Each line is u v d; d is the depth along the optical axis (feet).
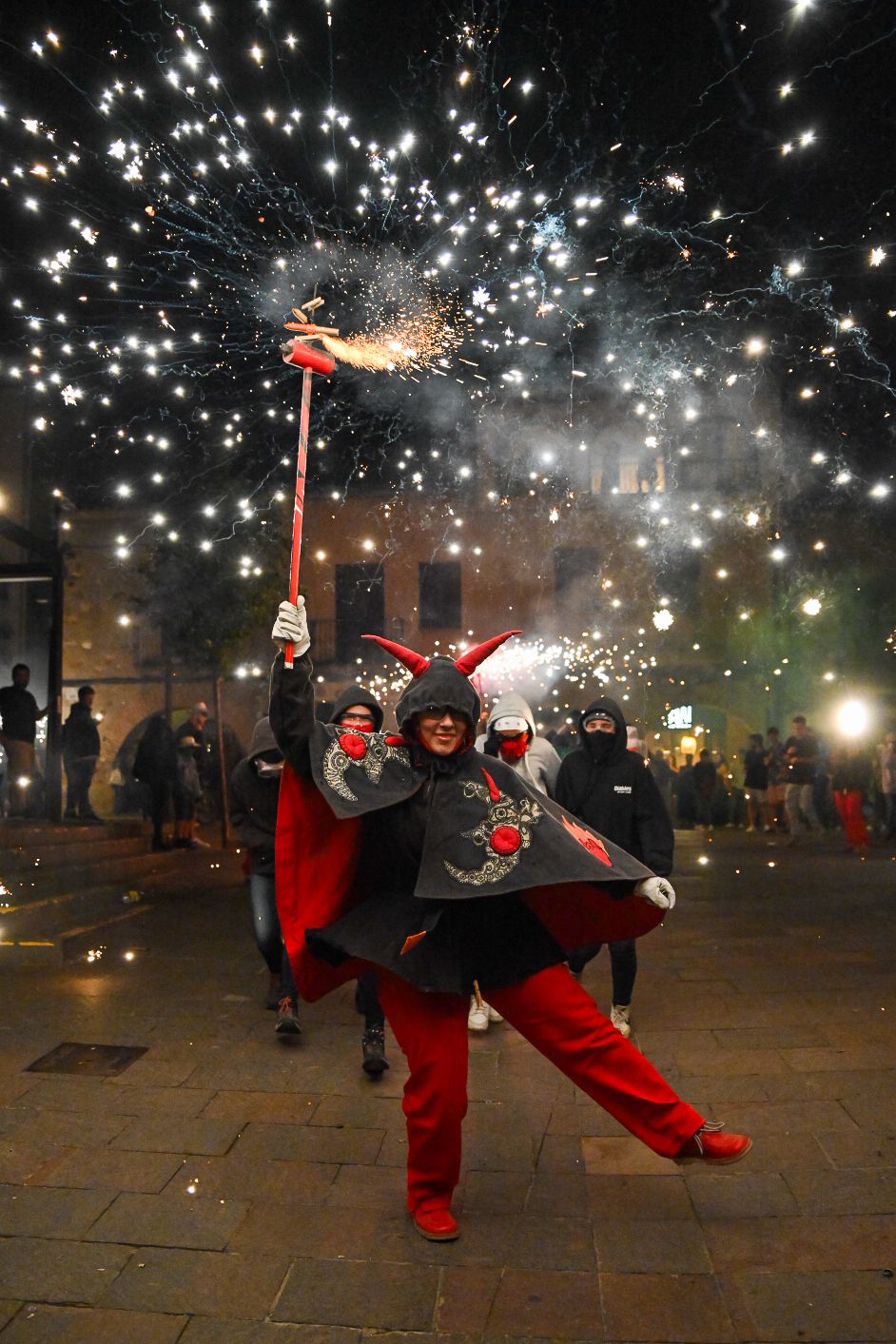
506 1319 9.31
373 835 11.57
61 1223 11.05
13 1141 13.17
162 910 31.65
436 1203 10.99
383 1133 13.56
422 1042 10.98
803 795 54.08
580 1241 10.69
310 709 11.39
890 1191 11.56
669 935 27.61
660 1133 10.83
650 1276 9.98
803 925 28.73
